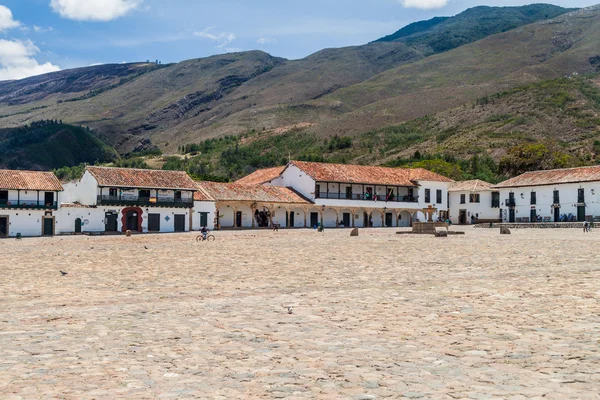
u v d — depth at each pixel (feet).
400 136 603.67
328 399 20.97
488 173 370.73
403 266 69.46
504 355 26.55
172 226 224.53
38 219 203.41
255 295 47.06
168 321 36.14
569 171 262.26
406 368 24.79
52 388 22.61
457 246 107.04
